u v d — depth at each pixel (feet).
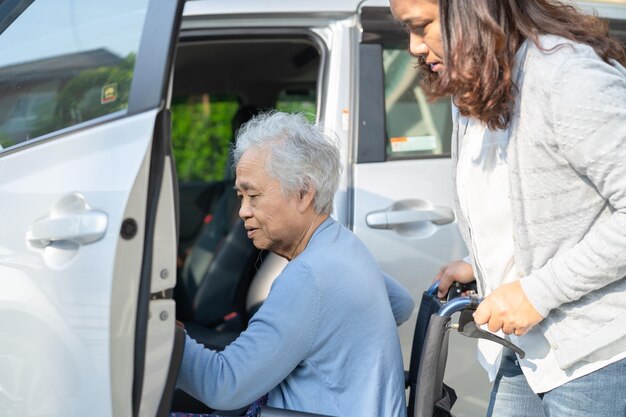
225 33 8.54
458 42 5.04
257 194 6.07
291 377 6.08
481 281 6.17
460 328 5.65
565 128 4.90
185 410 8.35
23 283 5.49
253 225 6.24
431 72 5.92
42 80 6.12
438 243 8.66
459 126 5.94
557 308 5.33
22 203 5.59
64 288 5.26
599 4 9.67
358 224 8.40
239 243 11.46
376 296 6.05
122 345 5.10
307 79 13.17
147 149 5.10
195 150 20.31
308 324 5.78
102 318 5.09
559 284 5.07
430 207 8.69
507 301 5.23
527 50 5.13
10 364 5.57
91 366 5.17
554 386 5.54
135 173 5.07
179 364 5.54
